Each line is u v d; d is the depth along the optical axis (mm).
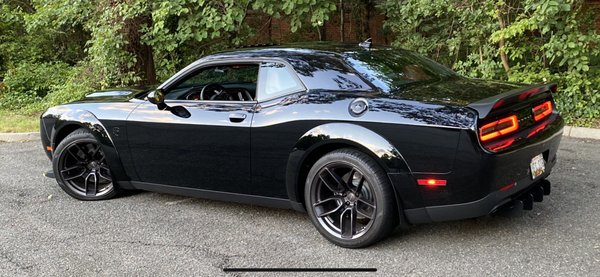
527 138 3480
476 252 3549
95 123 4879
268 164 3965
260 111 3982
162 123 4453
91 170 5172
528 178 3547
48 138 5328
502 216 4148
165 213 4695
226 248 3857
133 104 4766
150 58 10172
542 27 7383
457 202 3316
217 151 4184
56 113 5207
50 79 12539
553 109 4074
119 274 3482
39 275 3508
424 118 3320
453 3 8328
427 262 3445
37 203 5113
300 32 11688
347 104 3623
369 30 12016
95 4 9828
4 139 8688
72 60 14227
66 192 5234
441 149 3258
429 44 9469
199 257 3715
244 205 4832
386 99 3541
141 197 5199
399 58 4238
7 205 5074
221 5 9203
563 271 3219
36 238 4180
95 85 10297
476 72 8594
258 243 3924
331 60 3910
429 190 3363
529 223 3996
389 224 3551
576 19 7523
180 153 4410
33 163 6871
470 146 3178
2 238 4203
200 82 4727
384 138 3432
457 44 8789
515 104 3480
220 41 10016
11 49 13258
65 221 4566
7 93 12203
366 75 3766
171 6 8656
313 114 3703
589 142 6680
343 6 11328
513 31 7488
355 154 3562
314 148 3703
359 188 3658
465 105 3291
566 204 4375
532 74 7879
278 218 4445
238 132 4035
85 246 3984
